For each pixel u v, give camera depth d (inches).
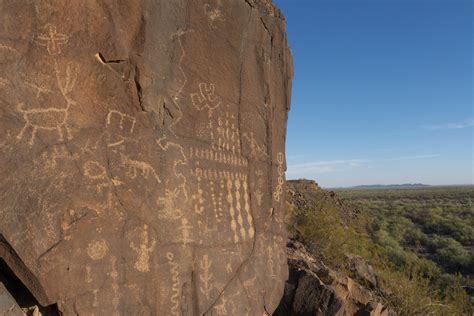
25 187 104.7
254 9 173.9
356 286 221.5
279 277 178.4
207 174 149.6
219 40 157.3
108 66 123.0
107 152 120.9
